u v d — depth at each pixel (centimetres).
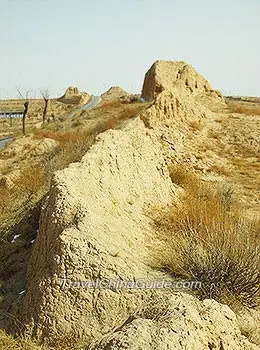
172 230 782
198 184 1284
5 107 9062
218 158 1709
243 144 1869
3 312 598
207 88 3484
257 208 1232
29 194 1343
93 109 4212
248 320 551
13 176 1788
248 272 594
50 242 614
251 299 591
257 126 2084
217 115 2258
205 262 609
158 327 355
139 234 726
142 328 350
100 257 551
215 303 416
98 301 525
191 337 352
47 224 650
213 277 594
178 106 1927
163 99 1870
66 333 516
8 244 874
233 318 410
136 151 982
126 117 2830
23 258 789
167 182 1052
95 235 582
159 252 665
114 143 912
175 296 409
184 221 784
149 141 1095
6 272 748
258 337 514
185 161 1623
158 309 392
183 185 1223
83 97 7838
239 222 820
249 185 1468
